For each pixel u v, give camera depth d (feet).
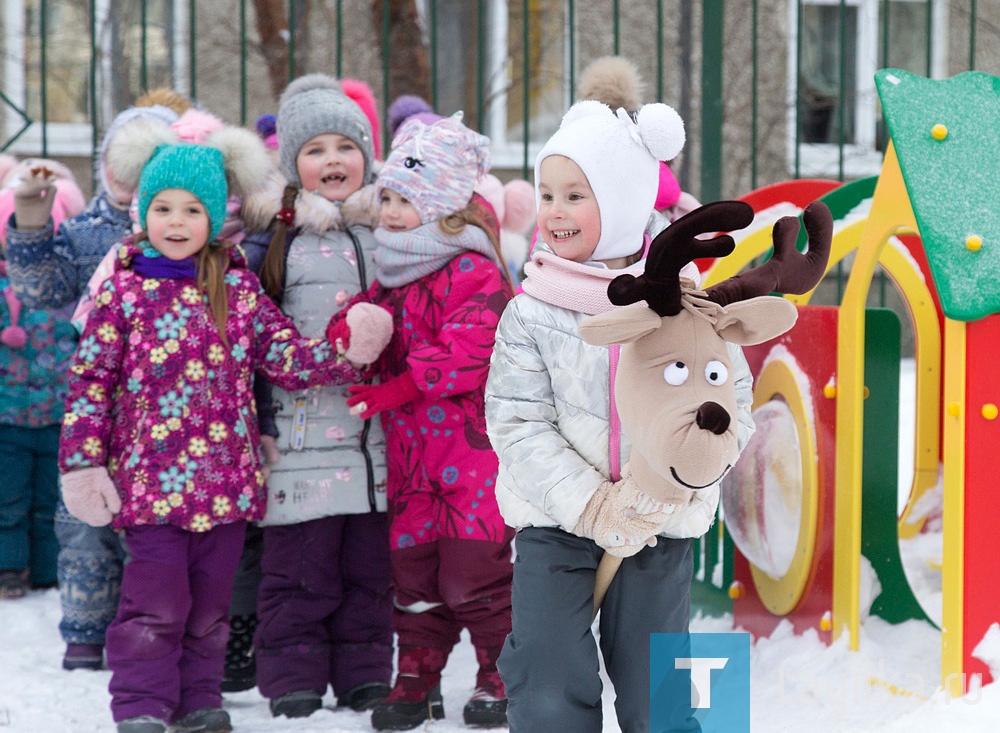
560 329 8.71
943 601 10.56
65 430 11.42
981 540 10.39
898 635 12.88
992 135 11.09
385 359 12.65
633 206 8.89
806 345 12.96
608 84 15.55
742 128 38.17
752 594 14.08
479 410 12.06
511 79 35.99
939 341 15.19
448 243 12.14
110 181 14.93
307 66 34.50
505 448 8.60
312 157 13.39
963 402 10.39
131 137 12.43
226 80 36.04
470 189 12.42
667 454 7.54
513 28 35.91
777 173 38.14
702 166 17.88
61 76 35.76
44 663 14.70
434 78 19.27
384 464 12.73
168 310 11.80
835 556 12.51
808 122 38.91
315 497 12.45
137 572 11.48
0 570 17.56
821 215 8.28
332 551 12.71
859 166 37.68
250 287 12.33
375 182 13.23
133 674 11.37
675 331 7.85
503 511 8.99
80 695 13.29
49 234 14.10
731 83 38.09
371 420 12.71
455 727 11.95
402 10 31.19
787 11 38.11
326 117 13.33
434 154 12.22
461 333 11.74
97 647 14.48
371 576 12.95
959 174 10.83
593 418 8.62
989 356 10.39
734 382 8.50
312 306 12.80
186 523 11.44
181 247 11.96
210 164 12.09
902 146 10.98
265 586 12.75
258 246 13.26
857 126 38.37
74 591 14.40
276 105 31.50
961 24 38.60
